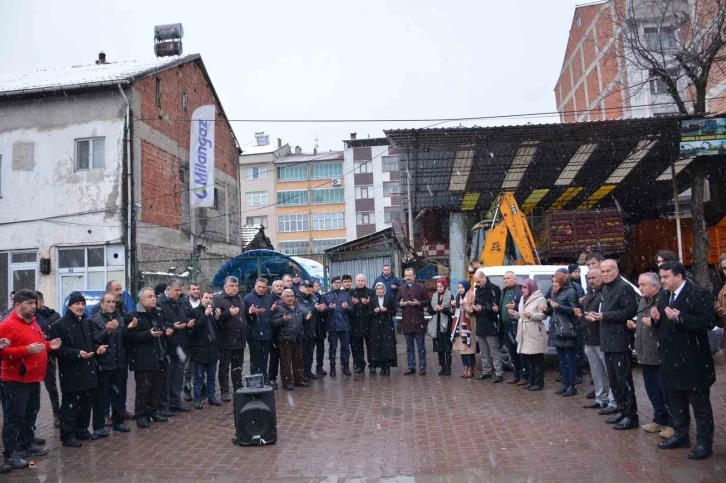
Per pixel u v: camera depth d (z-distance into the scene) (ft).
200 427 24.40
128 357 24.91
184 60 73.05
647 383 20.92
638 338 20.75
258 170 181.68
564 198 89.51
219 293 30.32
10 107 63.57
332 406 27.55
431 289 75.61
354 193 175.83
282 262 67.46
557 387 30.42
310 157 182.80
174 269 64.49
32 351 19.75
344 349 36.91
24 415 20.16
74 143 62.13
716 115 52.19
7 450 19.47
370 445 20.62
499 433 21.59
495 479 16.55
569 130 54.39
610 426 22.02
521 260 46.65
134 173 61.36
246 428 21.12
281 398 29.96
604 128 54.19
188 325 27.53
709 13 54.54
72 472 18.85
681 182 79.71
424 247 94.84
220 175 84.64
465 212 94.94
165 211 67.51
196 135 70.18
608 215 53.72
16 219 62.39
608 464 17.47
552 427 22.15
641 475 16.38
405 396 29.30
